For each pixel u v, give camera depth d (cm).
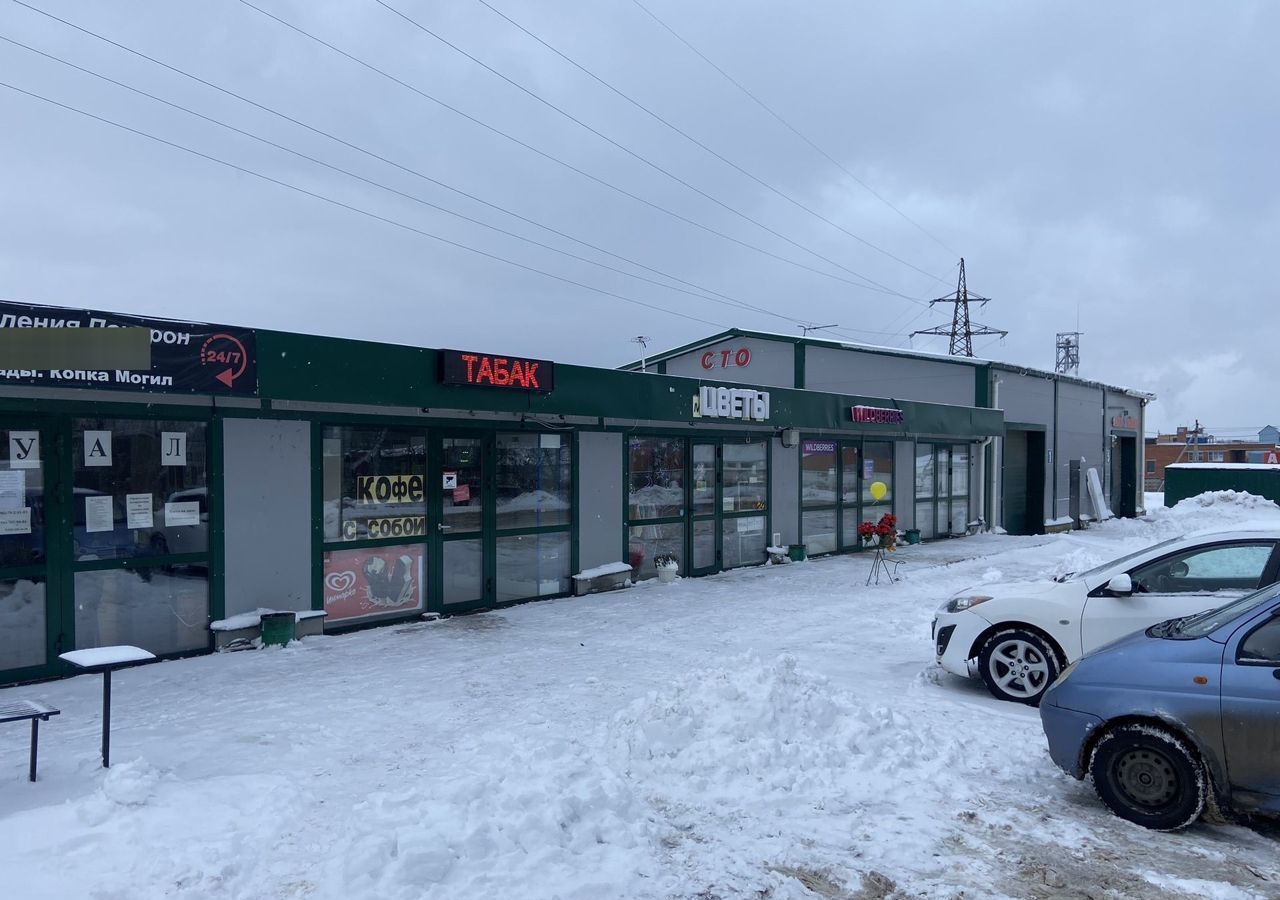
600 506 1262
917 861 437
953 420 1939
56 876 394
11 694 717
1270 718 458
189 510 849
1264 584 677
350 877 387
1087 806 512
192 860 409
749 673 616
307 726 634
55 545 766
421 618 1045
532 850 418
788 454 1620
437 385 957
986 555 1753
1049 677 717
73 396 769
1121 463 3241
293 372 839
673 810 493
